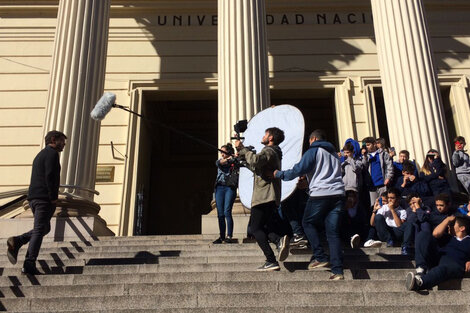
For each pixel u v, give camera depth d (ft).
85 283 17.95
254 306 15.19
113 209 39.73
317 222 17.69
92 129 30.12
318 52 45.21
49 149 19.83
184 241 24.72
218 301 15.39
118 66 44.47
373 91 44.04
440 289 16.72
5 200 39.55
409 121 31.37
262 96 31.71
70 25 31.96
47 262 20.57
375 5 35.88
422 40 33.42
